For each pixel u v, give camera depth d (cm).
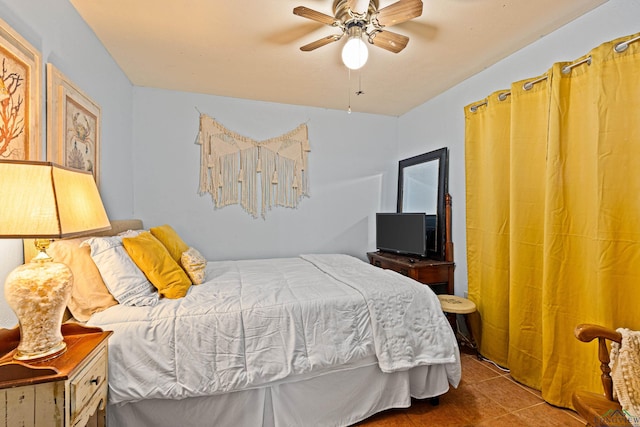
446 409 185
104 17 183
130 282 157
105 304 151
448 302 250
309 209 351
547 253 188
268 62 240
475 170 257
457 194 286
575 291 180
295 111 343
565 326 183
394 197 387
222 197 316
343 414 169
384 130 381
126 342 138
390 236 321
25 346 103
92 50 198
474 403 190
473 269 259
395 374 177
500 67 239
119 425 140
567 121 182
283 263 281
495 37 206
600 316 162
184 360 143
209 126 311
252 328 157
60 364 102
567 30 191
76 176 109
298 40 209
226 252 319
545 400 190
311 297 176
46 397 95
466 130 263
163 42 212
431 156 318
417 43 212
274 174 335
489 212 240
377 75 264
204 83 283
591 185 171
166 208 300
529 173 208
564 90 182
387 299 182
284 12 179
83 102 179
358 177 371
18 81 122
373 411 174
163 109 297
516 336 213
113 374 134
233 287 191
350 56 174
